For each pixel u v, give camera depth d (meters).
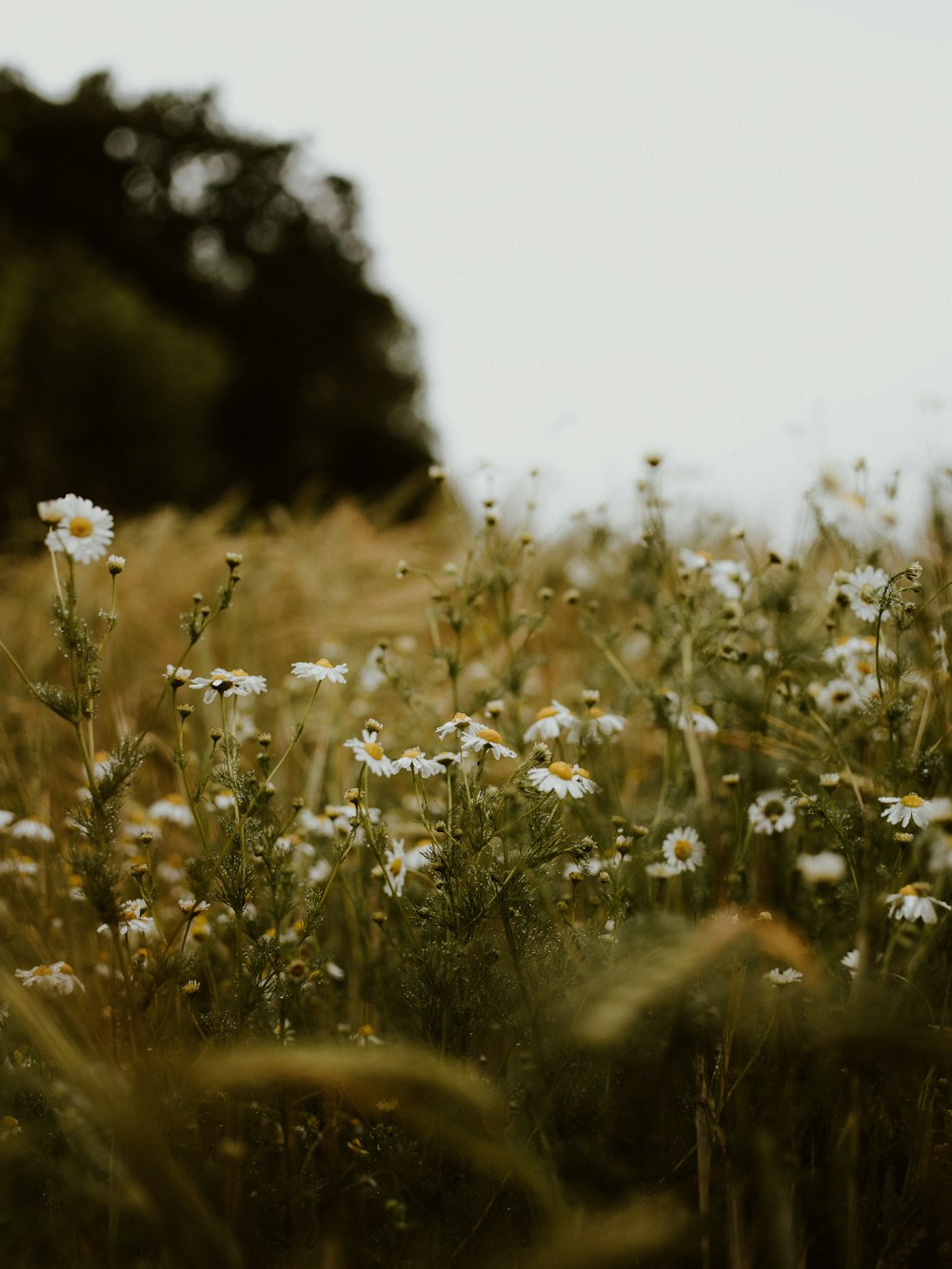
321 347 9.77
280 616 1.88
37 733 1.21
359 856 1.01
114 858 1.08
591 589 1.48
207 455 6.59
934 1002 0.91
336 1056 0.69
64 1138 0.86
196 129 9.27
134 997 0.85
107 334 5.61
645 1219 0.72
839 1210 0.85
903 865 0.97
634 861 0.95
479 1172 0.84
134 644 1.60
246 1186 0.85
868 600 0.98
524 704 1.23
